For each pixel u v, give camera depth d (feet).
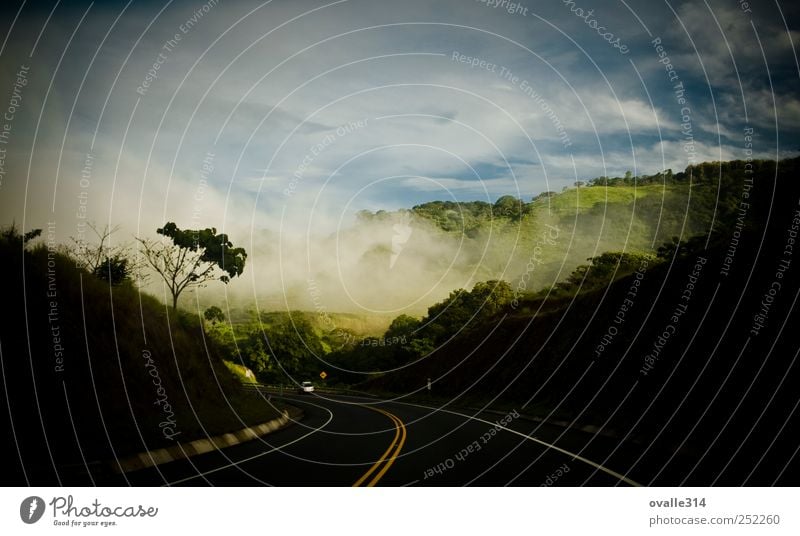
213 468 40.29
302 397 201.36
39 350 47.98
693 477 34.32
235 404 80.38
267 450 50.70
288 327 304.30
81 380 50.11
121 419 50.21
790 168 93.71
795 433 37.86
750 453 37.76
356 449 52.34
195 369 75.25
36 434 40.86
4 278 49.14
